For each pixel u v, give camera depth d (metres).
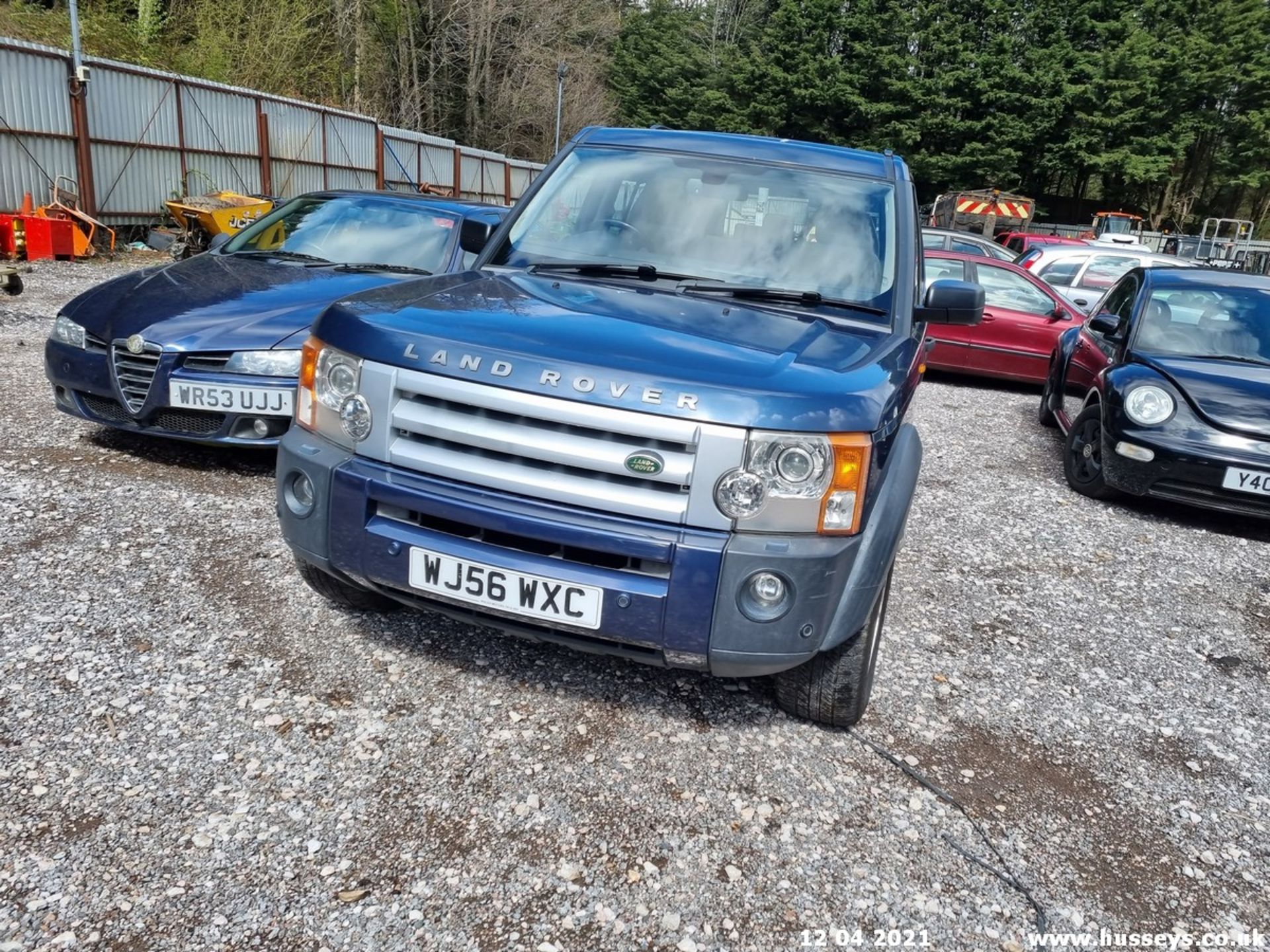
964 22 46.19
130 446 5.04
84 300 4.91
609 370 2.42
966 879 2.42
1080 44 46.62
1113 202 48.25
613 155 3.90
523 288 3.12
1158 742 3.23
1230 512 5.52
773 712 3.08
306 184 21.67
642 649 2.54
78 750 2.51
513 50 44.78
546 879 2.25
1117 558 5.09
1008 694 3.44
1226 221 26.08
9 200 14.09
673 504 2.42
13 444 4.91
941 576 4.56
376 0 37.53
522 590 2.50
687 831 2.47
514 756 2.69
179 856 2.19
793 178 3.72
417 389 2.55
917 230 3.72
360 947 2.00
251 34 26.62
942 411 8.99
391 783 2.53
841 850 2.47
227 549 3.85
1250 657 3.99
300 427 2.88
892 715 3.19
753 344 2.73
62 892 2.05
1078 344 7.86
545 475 2.47
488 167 31.89
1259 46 46.41
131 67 15.94
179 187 17.42
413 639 3.26
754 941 2.14
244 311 4.73
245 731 2.68
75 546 3.73
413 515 2.63
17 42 13.82
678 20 54.97
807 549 2.43
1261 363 6.05
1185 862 2.60
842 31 46.06
